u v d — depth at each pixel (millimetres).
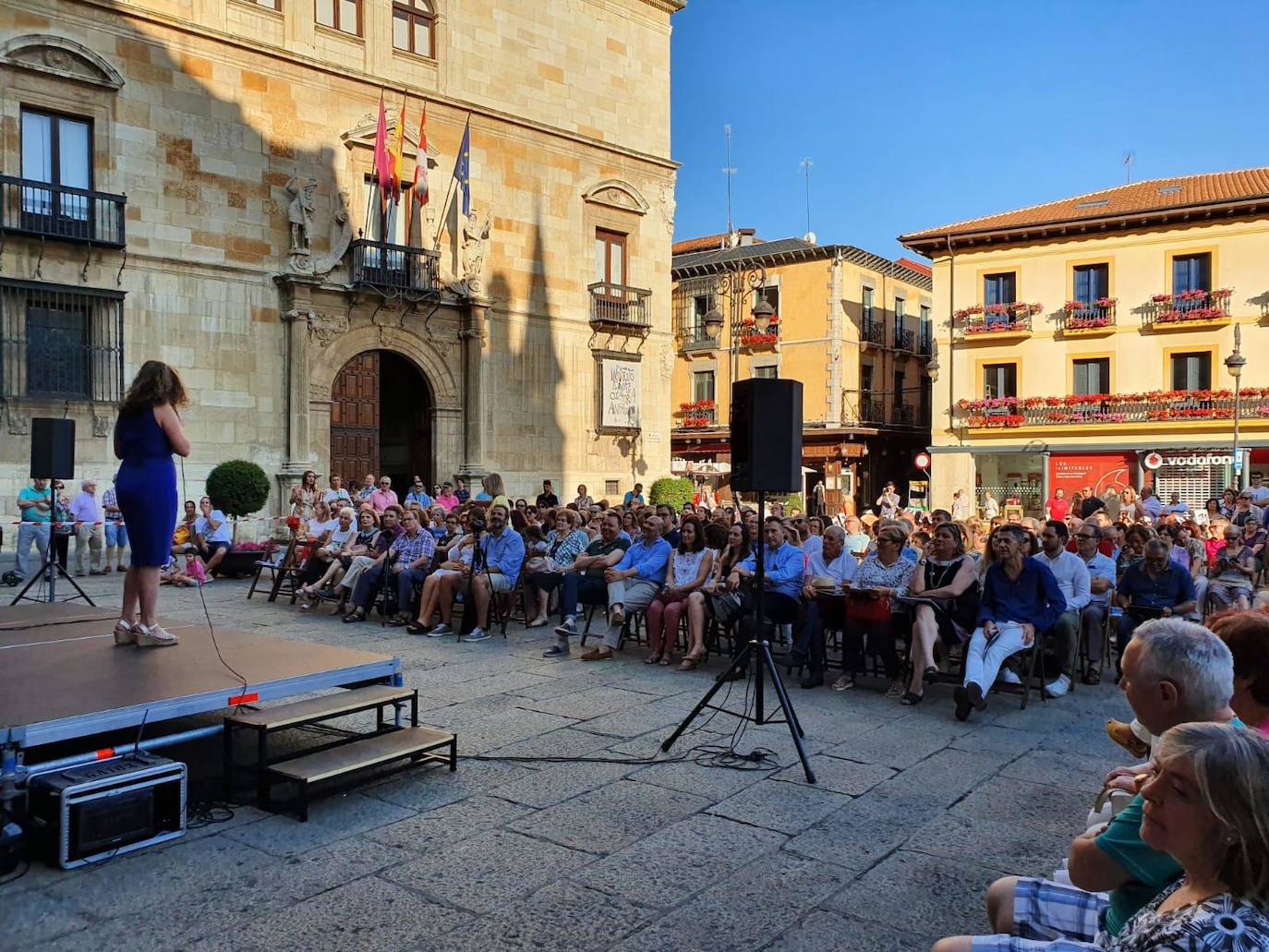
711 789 5414
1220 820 1766
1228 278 29516
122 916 3756
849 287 38062
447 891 4039
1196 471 29953
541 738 6441
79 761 4469
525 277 24203
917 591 7957
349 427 21453
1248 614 3281
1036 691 8164
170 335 18500
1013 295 33031
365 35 21328
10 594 13250
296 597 12703
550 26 24797
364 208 21344
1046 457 32156
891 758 6098
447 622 10609
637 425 26641
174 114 18547
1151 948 1814
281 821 4832
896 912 3914
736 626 9055
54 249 17109
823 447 37531
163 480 6047
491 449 23516
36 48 16938
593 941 3619
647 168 27156
